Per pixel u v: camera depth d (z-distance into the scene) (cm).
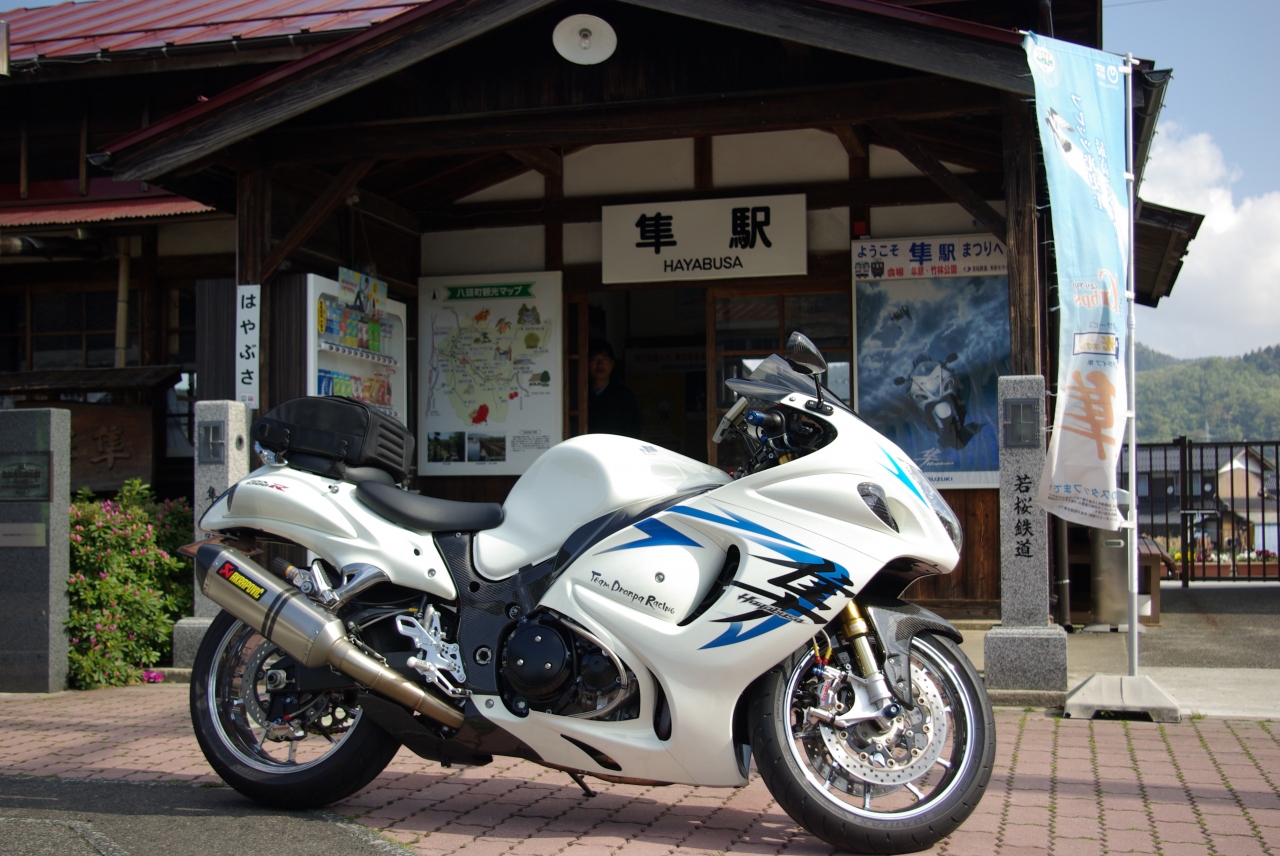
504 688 344
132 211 891
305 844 328
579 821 357
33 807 369
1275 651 672
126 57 895
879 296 765
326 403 378
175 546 670
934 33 519
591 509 345
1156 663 630
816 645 331
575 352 844
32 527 600
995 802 371
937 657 328
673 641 322
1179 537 1094
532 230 848
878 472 327
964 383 752
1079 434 491
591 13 607
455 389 852
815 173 792
